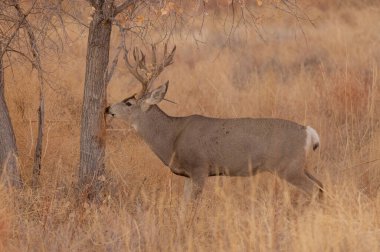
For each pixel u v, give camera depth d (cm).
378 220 2084
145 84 2536
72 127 3058
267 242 1984
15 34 2373
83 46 3556
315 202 2228
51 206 2191
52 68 3231
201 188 2472
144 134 2569
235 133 2445
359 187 2548
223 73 4197
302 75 4109
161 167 2723
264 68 4719
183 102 3591
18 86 3041
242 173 2480
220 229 2069
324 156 2922
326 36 5181
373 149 2736
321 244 1892
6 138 2419
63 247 1980
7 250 1956
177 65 4622
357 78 3781
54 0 2345
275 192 2517
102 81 2398
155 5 2158
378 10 5800
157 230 2061
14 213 2148
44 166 2658
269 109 3512
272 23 5484
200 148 2473
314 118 3275
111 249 2011
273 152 2417
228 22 5150
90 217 2192
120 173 2583
